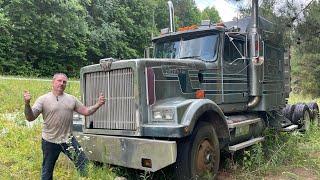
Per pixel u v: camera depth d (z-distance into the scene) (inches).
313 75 1226.6
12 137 316.2
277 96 379.9
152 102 232.5
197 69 272.4
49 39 1195.3
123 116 234.8
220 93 293.4
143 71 231.5
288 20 402.6
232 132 277.6
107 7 1576.0
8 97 504.1
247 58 318.3
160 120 227.5
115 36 1518.2
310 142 377.7
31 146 295.1
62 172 243.4
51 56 1269.7
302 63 1181.7
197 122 240.2
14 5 1109.1
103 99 225.1
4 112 439.8
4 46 1099.9
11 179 229.6
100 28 1485.0
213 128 250.5
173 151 214.5
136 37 1728.6
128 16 1715.1
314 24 450.6
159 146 217.6
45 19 1162.0
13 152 279.9
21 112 416.2
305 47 526.0
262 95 335.0
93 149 242.7
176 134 216.1
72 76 1347.2
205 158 241.6
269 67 357.1
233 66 307.7
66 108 214.7
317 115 476.4
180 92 255.1
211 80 285.9
